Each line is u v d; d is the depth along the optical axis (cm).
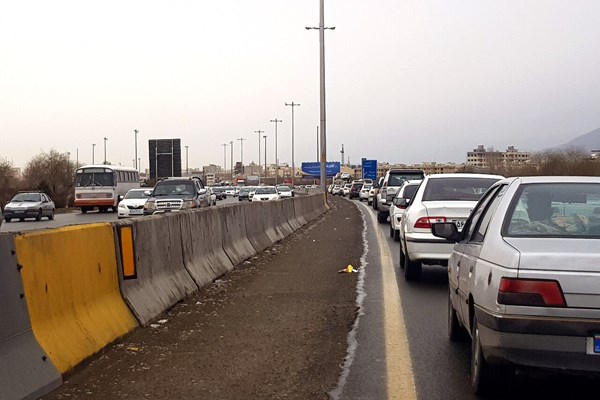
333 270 1427
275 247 1958
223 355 721
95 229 762
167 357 709
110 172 4947
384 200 3053
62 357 625
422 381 634
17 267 584
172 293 985
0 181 6334
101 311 750
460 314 689
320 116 4659
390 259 1614
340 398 584
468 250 660
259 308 992
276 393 595
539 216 575
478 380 573
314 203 3825
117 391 593
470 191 1308
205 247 1264
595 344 475
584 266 484
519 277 492
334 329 853
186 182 3142
